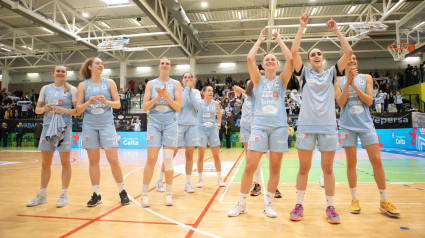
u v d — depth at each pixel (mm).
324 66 19672
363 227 2336
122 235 2193
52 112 3197
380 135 12086
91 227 2387
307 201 3221
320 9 14195
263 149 2666
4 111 17281
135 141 13953
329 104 2604
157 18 11836
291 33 17672
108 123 3164
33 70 23375
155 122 3152
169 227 2379
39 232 2270
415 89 15094
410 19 10188
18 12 10688
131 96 19062
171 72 21812
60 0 12828
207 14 15000
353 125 2840
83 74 3293
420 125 11383
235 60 21000
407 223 2416
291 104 14406
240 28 17453
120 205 3107
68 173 3184
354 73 2670
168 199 3111
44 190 3211
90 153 3117
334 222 2438
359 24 11430
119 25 16656
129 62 21562
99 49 15828
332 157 2574
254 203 3199
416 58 18922
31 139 15453
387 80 17250
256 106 2809
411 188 3820
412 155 8625
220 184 4211
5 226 2420
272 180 2711
